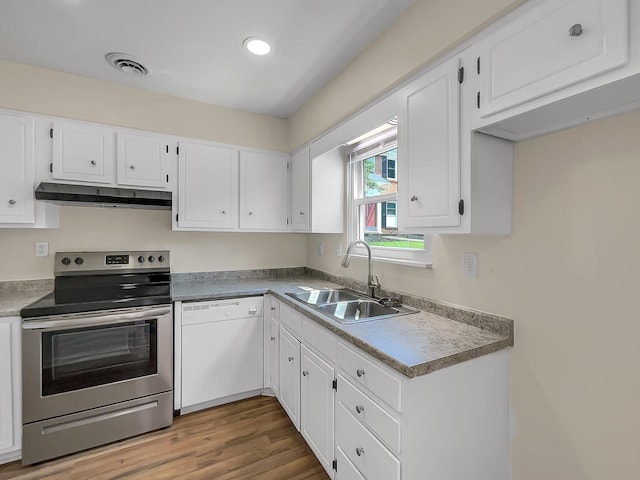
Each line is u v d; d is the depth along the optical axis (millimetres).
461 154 1199
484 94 1106
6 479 1592
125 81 2174
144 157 2277
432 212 1323
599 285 1052
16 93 1930
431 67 1354
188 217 2416
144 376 1953
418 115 1400
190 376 2139
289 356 2012
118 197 2111
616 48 767
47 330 1703
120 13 1512
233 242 2857
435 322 1494
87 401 1809
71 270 2266
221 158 2541
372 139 2150
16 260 2139
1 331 1649
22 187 1918
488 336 1308
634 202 973
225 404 2307
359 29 1620
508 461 1304
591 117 1028
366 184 2367
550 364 1183
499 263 1353
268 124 2760
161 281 2525
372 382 1200
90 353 1844
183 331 2113
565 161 1138
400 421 1067
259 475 1629
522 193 1267
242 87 2264
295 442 1888
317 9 1483
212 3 1449
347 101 1938
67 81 2061
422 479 1086
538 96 938
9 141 1892
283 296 2086
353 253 2408
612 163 1019
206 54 1855
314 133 2354
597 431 1062
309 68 2002
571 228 1122
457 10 1201
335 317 1567
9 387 1664
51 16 1527
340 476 1423
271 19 1555
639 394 966
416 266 1763
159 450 1812
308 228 2461
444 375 1125
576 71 844
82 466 1686
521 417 1270
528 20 962
